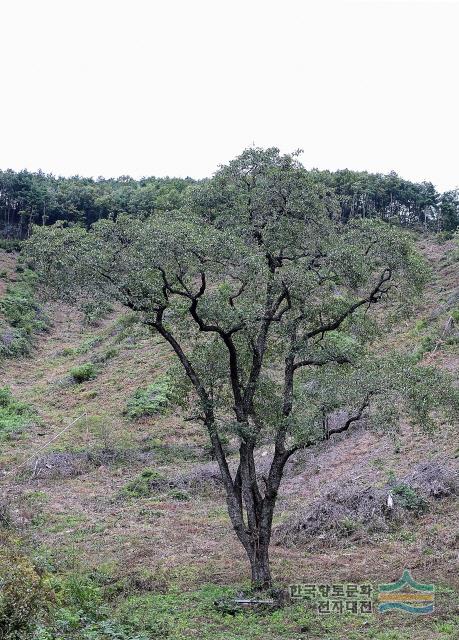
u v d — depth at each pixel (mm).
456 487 16516
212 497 21141
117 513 19281
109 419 28172
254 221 13672
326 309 13711
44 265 12289
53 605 9156
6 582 7891
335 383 12320
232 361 13398
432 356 26953
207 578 13570
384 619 10688
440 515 15664
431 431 12477
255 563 12562
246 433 12742
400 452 20172
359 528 15961
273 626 10547
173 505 20141
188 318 14133
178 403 15047
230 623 10805
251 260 12031
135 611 11508
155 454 24812
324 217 13625
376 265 12875
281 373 24625
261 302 13242
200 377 14188
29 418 29406
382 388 11812
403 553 14234
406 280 13055
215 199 13711
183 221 12703
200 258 12234
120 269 12219
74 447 25203
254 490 12945
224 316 12914
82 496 20906
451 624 10133
